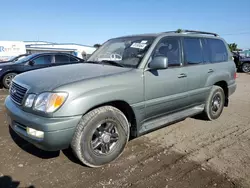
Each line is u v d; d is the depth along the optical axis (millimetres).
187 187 2633
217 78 4766
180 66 3980
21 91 2965
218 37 5164
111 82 2982
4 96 7691
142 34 4109
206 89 4566
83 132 2783
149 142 3836
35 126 2623
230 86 5238
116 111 3066
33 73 3334
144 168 3021
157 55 3594
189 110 4379
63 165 3061
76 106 2648
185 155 3395
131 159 3252
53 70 3367
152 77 3434
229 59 5301
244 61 17141
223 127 4629
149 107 3449
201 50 4523
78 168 2996
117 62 3633
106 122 2994
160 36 3775
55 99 2590
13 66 9312
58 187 2609
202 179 2791
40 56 9594
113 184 2676
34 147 3535
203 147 3682
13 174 2828
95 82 2861
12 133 4070
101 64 3711
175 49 3965
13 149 3463
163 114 3809
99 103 2824
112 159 3125
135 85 3205
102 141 2992
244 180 2783
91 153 2904
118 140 3160
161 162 3182
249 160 3271
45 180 2732
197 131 4391
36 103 2678
